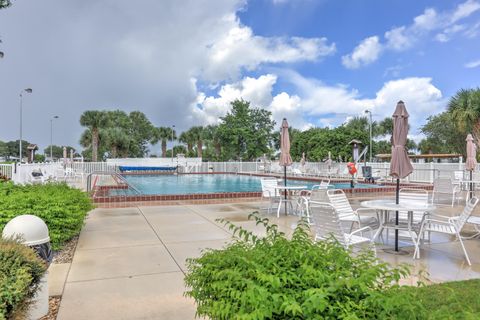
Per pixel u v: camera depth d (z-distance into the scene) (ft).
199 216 25.55
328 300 4.98
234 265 6.15
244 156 115.03
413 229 17.07
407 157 17.51
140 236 18.86
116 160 101.55
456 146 103.76
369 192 42.83
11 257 7.34
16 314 6.81
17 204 14.79
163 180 73.87
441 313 4.89
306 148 126.00
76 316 9.40
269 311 4.72
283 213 27.66
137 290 11.24
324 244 6.82
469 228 21.72
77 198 17.80
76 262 14.24
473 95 62.08
